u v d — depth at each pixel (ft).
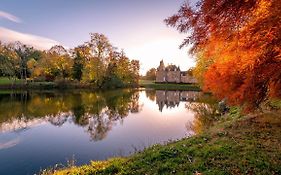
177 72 441.27
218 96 29.17
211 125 62.23
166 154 31.99
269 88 26.27
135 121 82.53
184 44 20.42
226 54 22.12
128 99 156.97
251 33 18.56
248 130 40.09
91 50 251.19
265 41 18.88
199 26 19.40
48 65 268.21
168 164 28.81
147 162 30.48
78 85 243.60
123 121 82.58
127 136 61.21
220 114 81.66
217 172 25.75
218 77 26.40
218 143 34.58
